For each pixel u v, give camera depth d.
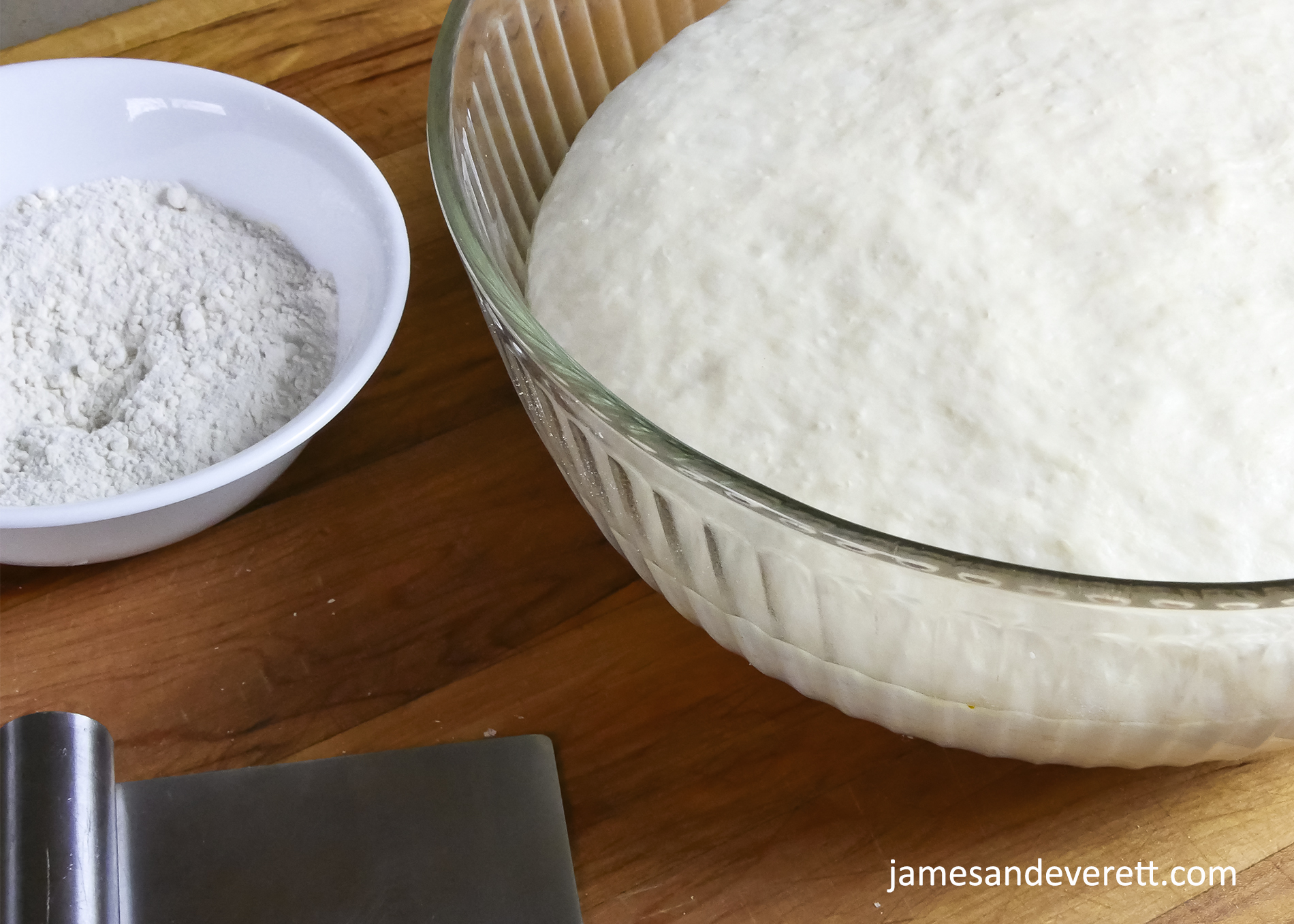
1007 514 0.32
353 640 0.39
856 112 0.38
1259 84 0.37
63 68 0.44
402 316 0.42
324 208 0.43
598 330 0.36
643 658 0.38
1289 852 0.35
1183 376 0.33
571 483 0.37
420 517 0.41
